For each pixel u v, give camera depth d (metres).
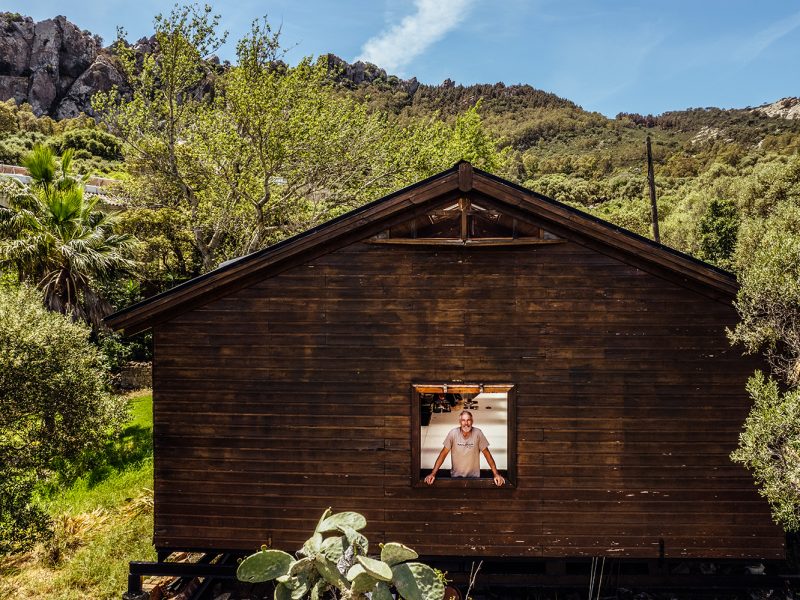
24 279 15.15
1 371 8.12
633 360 6.98
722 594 7.25
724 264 23.66
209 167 20.86
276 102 18.38
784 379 6.82
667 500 7.00
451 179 6.60
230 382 7.25
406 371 7.12
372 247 7.11
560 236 6.91
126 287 22.11
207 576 7.20
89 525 9.95
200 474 7.28
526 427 7.05
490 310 7.05
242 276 6.97
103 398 9.85
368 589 3.69
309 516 7.20
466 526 7.11
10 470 8.28
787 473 5.44
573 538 7.04
